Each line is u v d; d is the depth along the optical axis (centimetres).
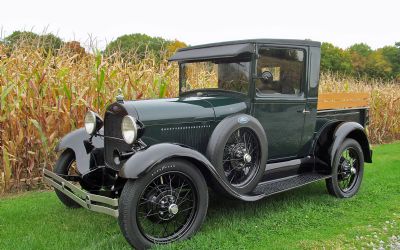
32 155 517
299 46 429
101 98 561
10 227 372
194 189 338
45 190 515
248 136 388
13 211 416
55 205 437
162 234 342
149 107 362
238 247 325
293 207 427
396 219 396
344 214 412
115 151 365
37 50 565
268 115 413
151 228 355
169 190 328
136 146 339
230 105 396
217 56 404
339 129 463
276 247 328
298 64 432
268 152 423
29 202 450
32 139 516
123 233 307
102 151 400
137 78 612
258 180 387
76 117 540
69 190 355
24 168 525
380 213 414
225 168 382
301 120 441
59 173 415
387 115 987
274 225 377
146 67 654
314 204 439
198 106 383
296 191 494
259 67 400
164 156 310
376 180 547
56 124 529
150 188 326
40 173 530
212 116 385
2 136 503
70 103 534
